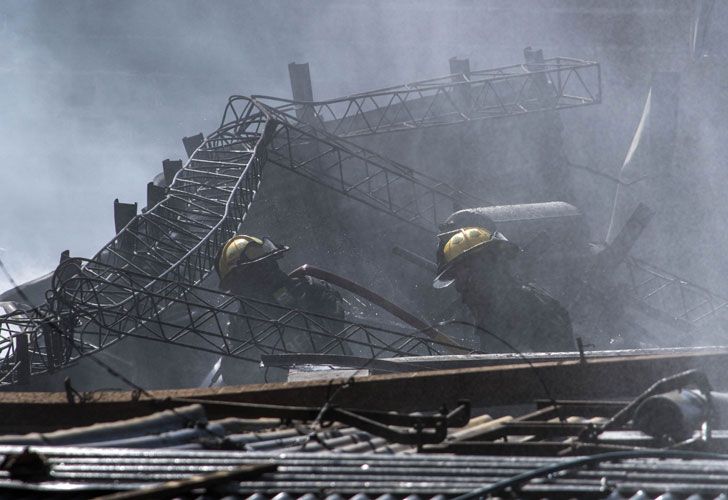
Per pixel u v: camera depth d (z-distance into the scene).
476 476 10.87
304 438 13.88
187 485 9.83
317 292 45.16
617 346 55.06
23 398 16.48
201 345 58.06
